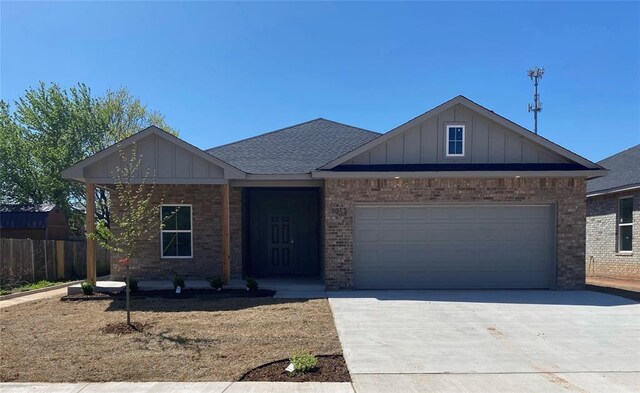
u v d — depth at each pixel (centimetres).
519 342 686
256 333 729
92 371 558
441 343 678
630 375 548
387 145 1196
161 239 1336
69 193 2572
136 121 2939
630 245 1575
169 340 691
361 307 934
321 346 659
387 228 1180
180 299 1034
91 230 1139
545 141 1179
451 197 1169
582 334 733
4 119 2478
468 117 1200
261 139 1498
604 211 1716
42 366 578
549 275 1176
